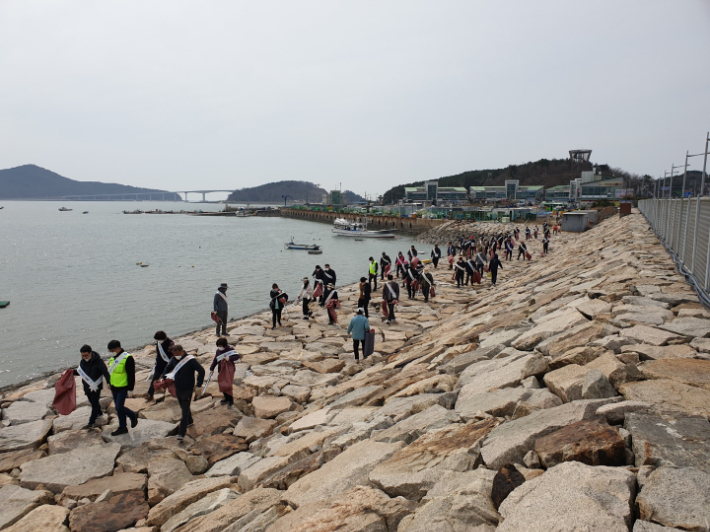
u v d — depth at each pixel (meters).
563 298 9.27
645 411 3.54
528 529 2.53
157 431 7.28
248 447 6.68
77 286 28.50
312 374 9.87
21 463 6.49
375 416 5.86
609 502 2.61
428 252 50.16
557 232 47.75
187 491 5.32
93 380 7.45
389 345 12.02
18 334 18.05
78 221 132.75
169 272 34.62
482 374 5.87
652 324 5.80
